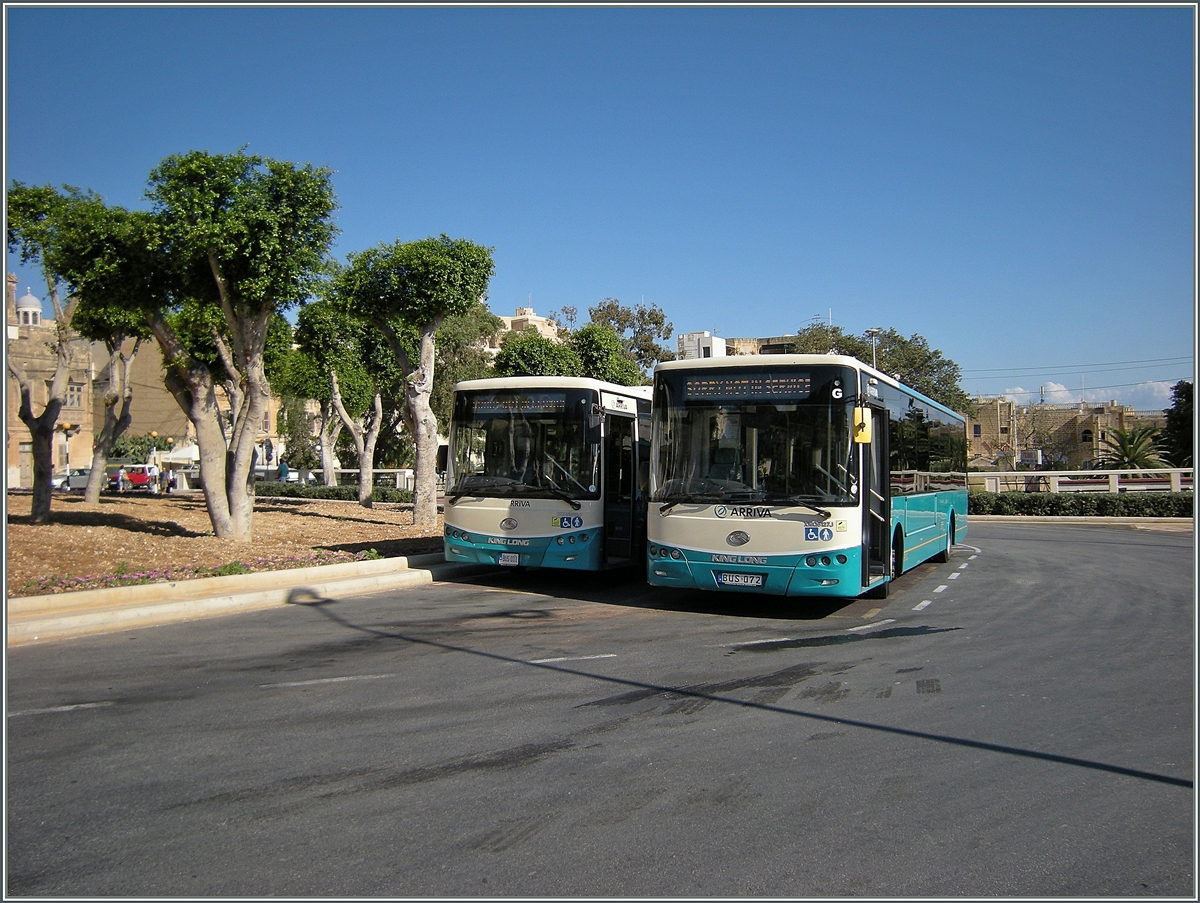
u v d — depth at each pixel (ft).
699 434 38.11
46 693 25.21
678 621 37.88
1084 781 18.62
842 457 36.24
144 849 15.14
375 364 94.99
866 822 16.40
